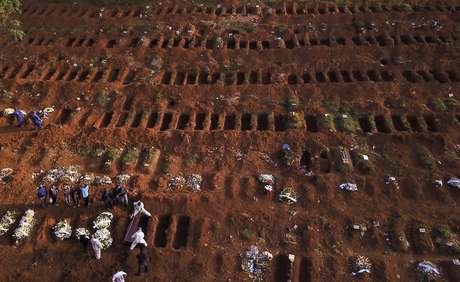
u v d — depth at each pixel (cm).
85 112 2617
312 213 2012
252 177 2178
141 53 3028
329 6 3406
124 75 2872
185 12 3419
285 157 2266
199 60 2944
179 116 2583
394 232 1916
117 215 2031
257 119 2542
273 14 3331
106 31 3272
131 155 2312
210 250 1895
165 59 2972
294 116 2494
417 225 1934
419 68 2798
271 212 2020
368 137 2350
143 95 2691
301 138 2356
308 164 2262
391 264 1808
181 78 2864
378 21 3186
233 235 1948
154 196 2084
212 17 3344
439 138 2303
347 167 2188
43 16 3475
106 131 2436
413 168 2183
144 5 3538
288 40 3098
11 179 2202
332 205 2039
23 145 2395
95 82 2817
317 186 2119
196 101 2641
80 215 2039
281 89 2677
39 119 2477
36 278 1827
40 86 2773
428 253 1848
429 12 3231
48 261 1883
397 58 2869
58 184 2169
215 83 2761
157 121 2533
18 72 2947
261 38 3116
